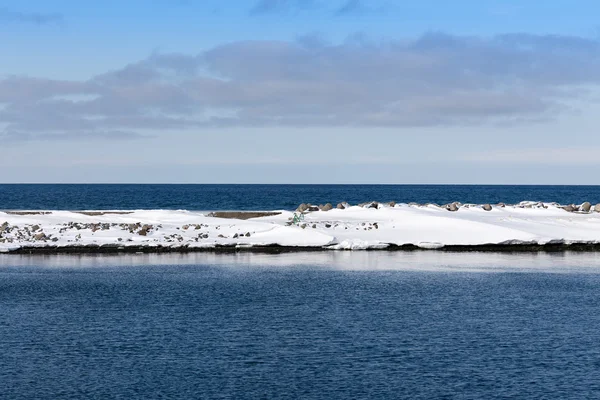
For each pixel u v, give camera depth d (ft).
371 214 305.53
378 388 102.99
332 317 147.54
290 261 232.12
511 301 166.20
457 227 280.10
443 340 128.67
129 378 107.04
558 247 271.28
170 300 165.48
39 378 106.93
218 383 104.94
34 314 149.59
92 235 266.57
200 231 276.21
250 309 155.43
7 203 615.57
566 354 119.75
